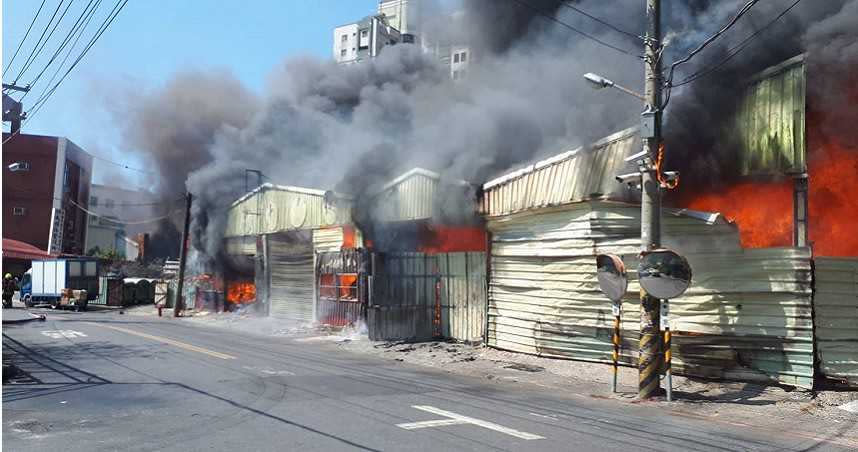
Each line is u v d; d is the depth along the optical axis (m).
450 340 17.39
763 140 11.91
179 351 15.02
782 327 10.77
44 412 8.19
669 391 9.91
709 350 11.51
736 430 7.93
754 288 11.08
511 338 15.30
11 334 19.23
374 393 9.86
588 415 8.62
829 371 10.59
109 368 12.23
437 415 8.18
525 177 14.91
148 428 7.29
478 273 16.67
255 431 7.15
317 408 8.52
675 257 9.89
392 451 6.30
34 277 36.41
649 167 10.58
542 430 7.47
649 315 10.30
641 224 11.80
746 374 11.09
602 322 13.22
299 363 13.43
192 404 8.73
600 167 13.08
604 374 12.38
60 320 25.56
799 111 11.38
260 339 19.14
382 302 17.94
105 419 7.77
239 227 29.42
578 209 13.62
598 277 11.14
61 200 58.53
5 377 11.05
